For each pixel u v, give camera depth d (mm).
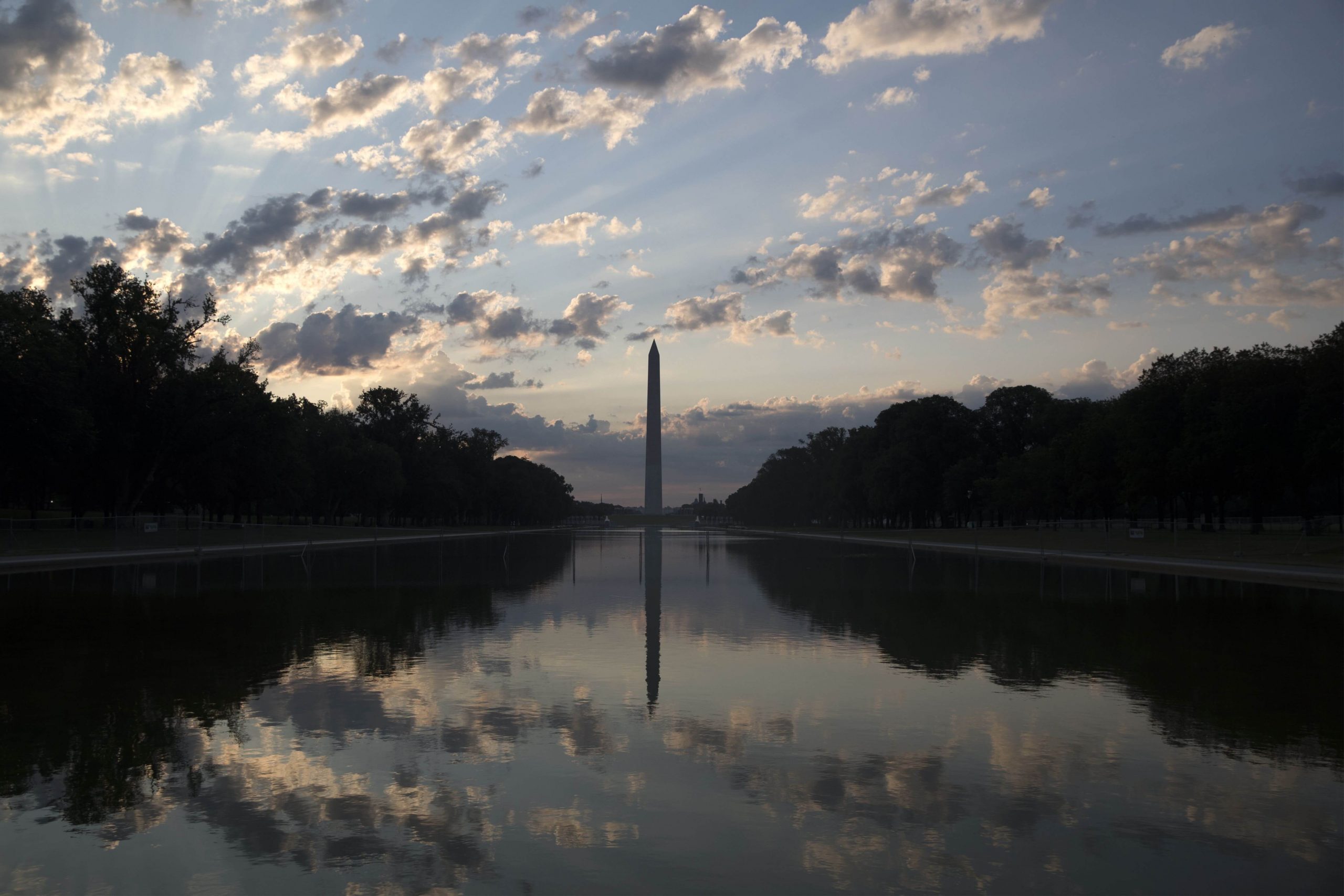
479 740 11992
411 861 7957
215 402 71312
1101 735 12352
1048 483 90562
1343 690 15453
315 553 63438
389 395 127500
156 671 16938
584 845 8359
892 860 8031
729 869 7809
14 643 20266
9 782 10125
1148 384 73750
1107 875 7715
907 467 111812
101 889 7355
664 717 13305
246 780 10227
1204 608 28250
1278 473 63719
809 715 13453
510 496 181000
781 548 78188
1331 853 8195
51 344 56688
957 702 14438
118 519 58094
